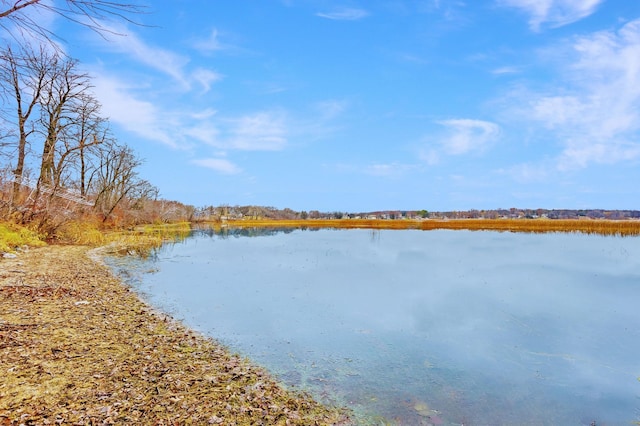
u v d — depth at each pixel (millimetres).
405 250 27359
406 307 12055
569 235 41844
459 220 78562
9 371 5918
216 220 83125
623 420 5891
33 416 4812
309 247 29266
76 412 5008
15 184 24125
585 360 8117
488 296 13531
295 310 11492
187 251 25922
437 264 20734
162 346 7824
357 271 18328
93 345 7402
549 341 9203
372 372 7359
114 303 10875
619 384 7082
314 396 6281
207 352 7809
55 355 6699
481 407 6172
